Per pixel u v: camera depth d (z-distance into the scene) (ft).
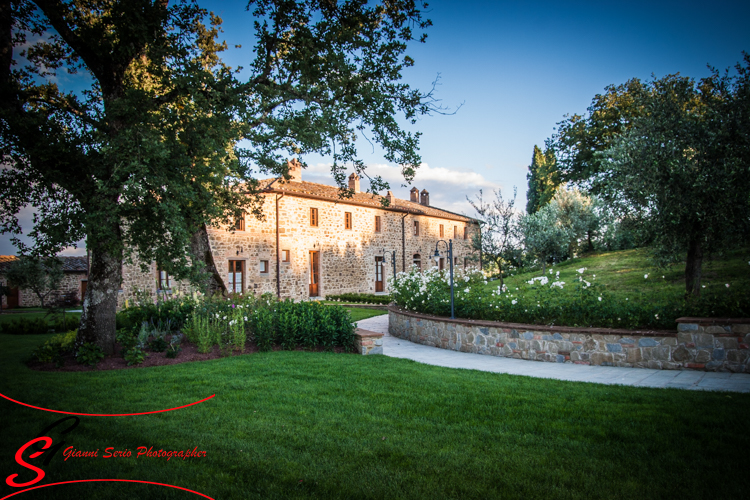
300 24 25.57
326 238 73.31
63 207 19.40
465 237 112.06
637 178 29.09
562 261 72.18
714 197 25.55
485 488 8.63
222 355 24.16
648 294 32.81
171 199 19.98
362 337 26.61
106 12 25.96
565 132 69.82
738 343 19.80
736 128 25.68
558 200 76.38
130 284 55.06
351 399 15.20
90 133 20.31
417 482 8.90
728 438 11.00
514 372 21.20
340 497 8.33
